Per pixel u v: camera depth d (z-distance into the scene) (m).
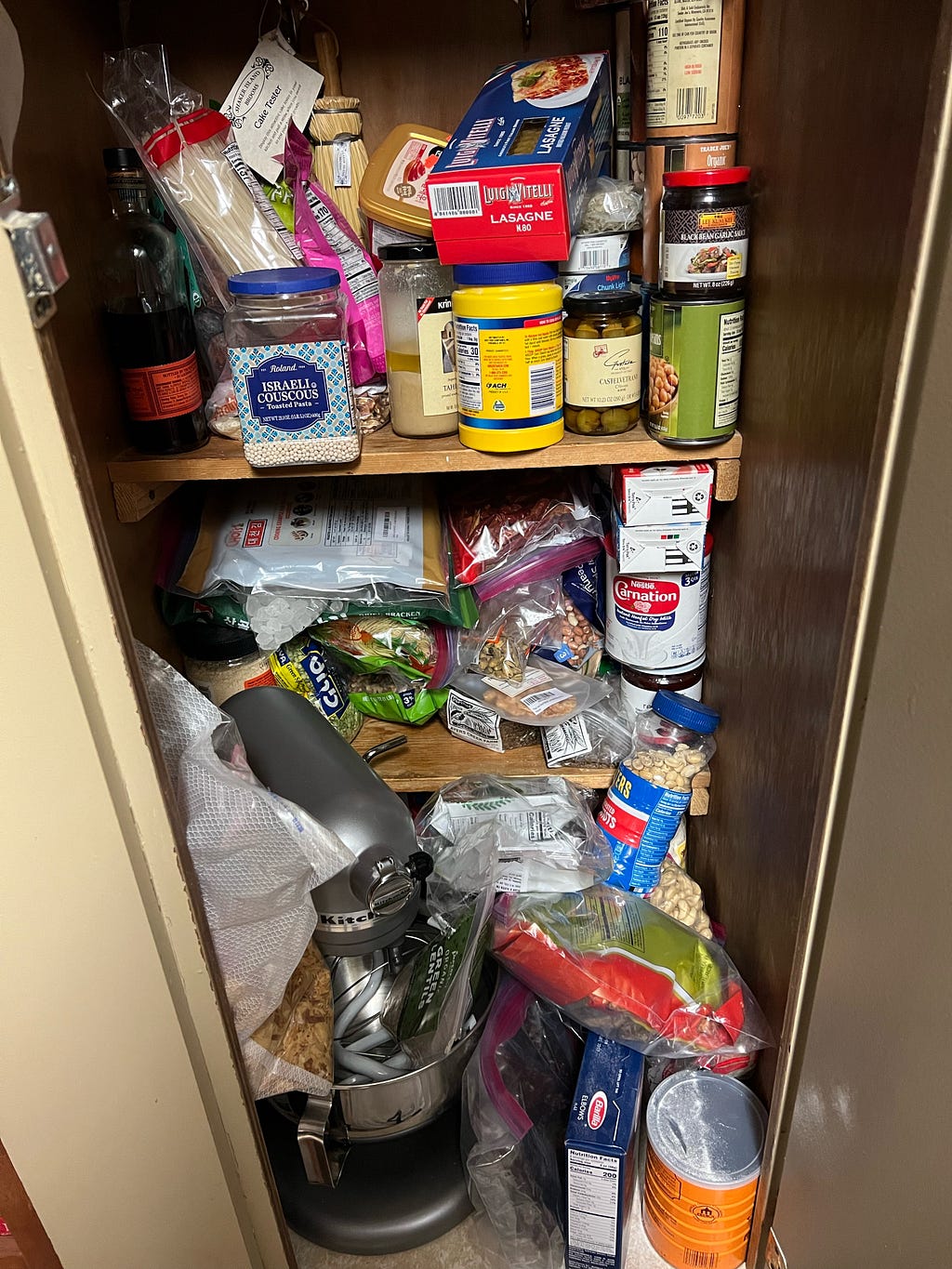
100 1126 0.64
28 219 0.42
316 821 0.67
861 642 0.52
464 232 0.71
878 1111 0.55
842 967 0.59
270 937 0.68
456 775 0.99
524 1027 0.95
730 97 0.72
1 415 0.44
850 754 0.55
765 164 0.69
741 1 0.69
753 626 0.80
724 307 0.72
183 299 0.77
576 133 0.73
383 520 0.94
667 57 0.71
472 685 1.01
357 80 0.90
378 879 0.69
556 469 1.00
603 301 0.75
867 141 0.52
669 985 0.88
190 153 0.79
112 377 0.77
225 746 0.72
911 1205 0.52
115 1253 0.70
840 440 0.58
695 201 0.69
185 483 0.98
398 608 0.94
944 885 0.46
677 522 0.83
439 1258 0.89
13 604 0.47
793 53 0.62
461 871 0.91
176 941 0.61
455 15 0.87
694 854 1.08
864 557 0.50
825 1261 0.66
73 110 0.73
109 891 0.56
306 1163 0.81
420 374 0.78
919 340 0.44
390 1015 0.87
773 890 0.78
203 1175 0.69
